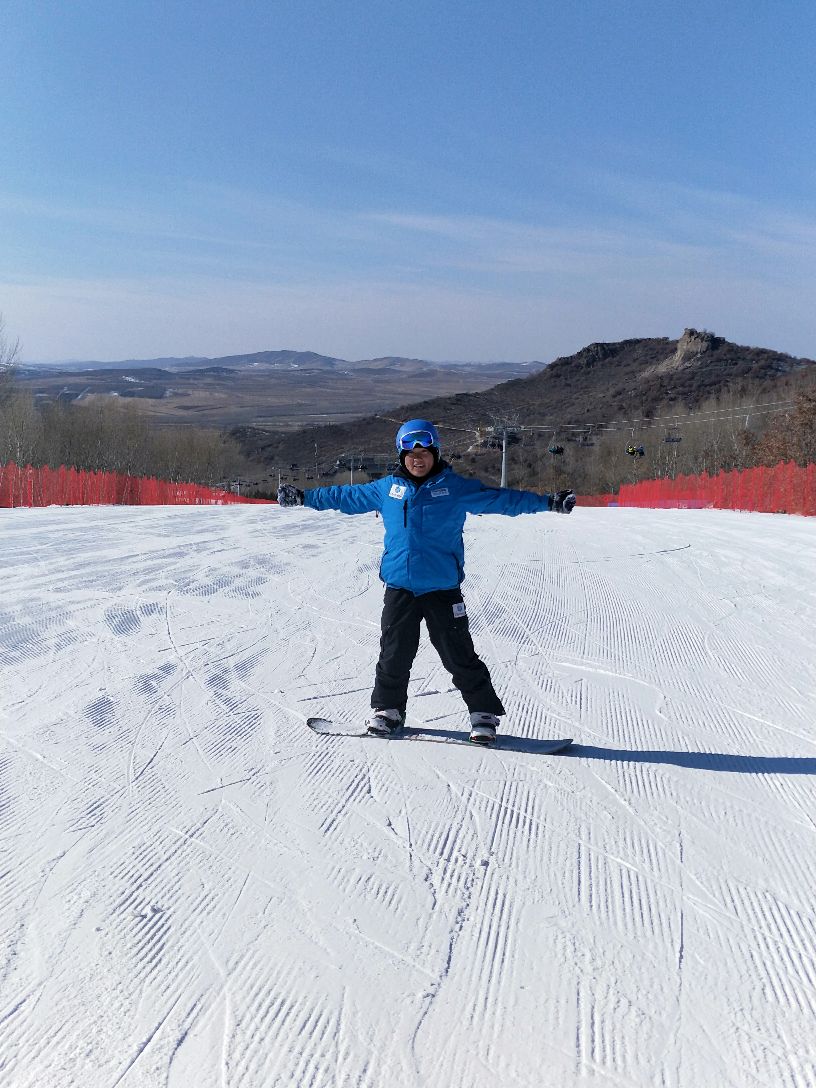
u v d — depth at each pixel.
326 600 8.34
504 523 20.14
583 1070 2.23
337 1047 2.30
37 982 2.54
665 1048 2.31
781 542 15.01
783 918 2.96
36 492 30.95
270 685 5.55
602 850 3.43
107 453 75.50
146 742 4.48
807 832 3.62
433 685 5.63
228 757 4.31
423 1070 2.22
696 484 41.59
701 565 11.53
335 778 4.09
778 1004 2.50
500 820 3.68
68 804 3.72
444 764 4.30
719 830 3.62
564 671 6.11
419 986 2.55
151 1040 2.31
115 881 3.10
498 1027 2.38
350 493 4.59
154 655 6.16
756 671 6.12
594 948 2.77
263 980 2.57
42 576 9.37
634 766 4.33
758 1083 2.20
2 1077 2.18
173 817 3.62
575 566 11.27
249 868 3.22
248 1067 2.22
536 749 4.50
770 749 4.58
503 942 2.79
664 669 6.17
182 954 2.68
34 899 2.98
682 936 2.84
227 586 9.00
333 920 2.89
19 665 5.82
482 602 8.51
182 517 18.30
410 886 3.12
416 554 4.43
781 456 57.53
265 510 21.81
